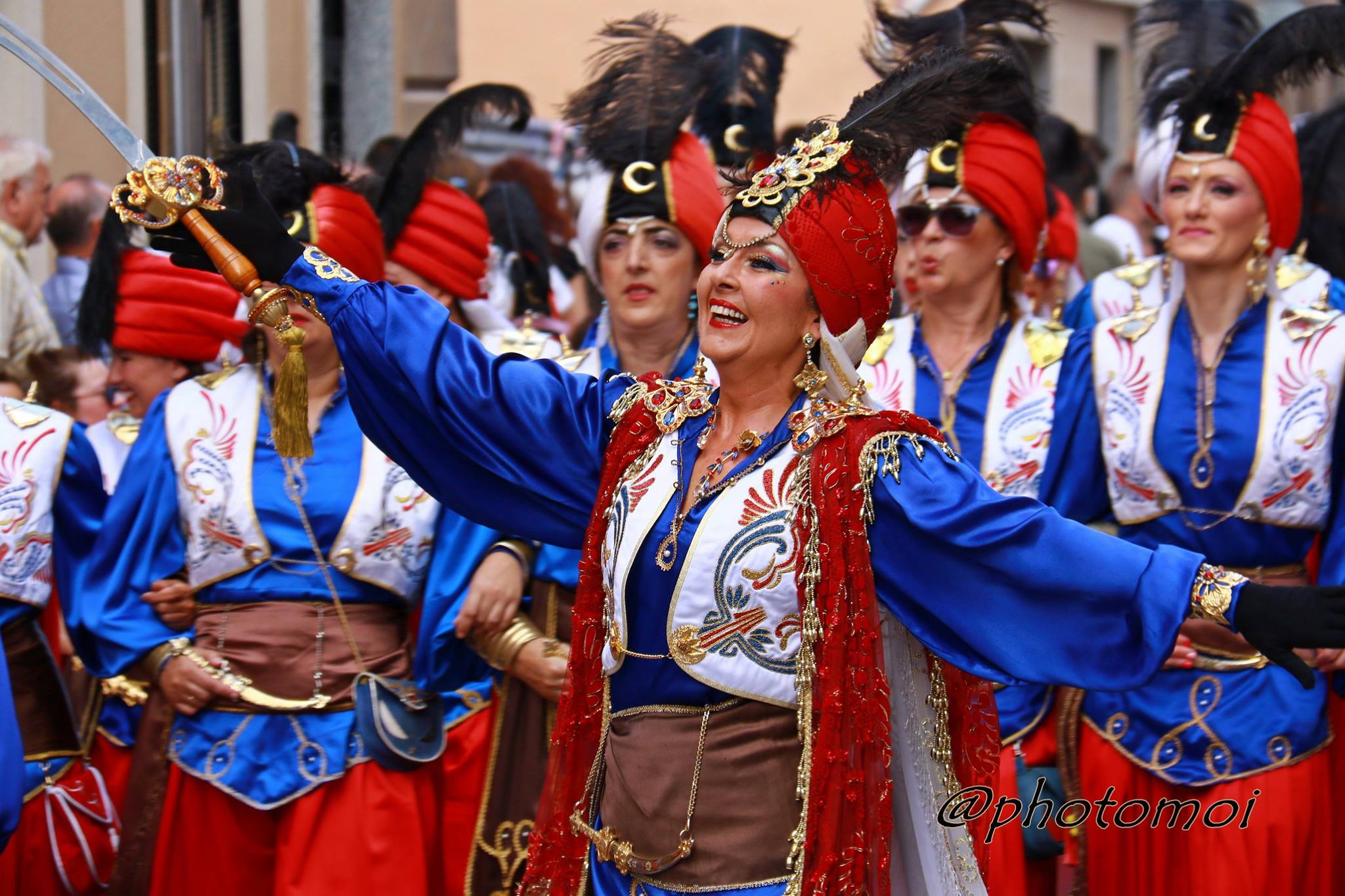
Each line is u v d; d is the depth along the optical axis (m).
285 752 5.25
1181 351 5.64
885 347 6.26
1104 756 5.64
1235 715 5.41
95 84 8.89
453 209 6.41
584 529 4.08
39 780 5.59
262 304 3.90
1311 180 6.55
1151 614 3.39
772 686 3.69
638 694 3.82
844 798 3.56
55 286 8.41
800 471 3.68
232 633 5.33
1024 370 6.03
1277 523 5.45
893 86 3.92
